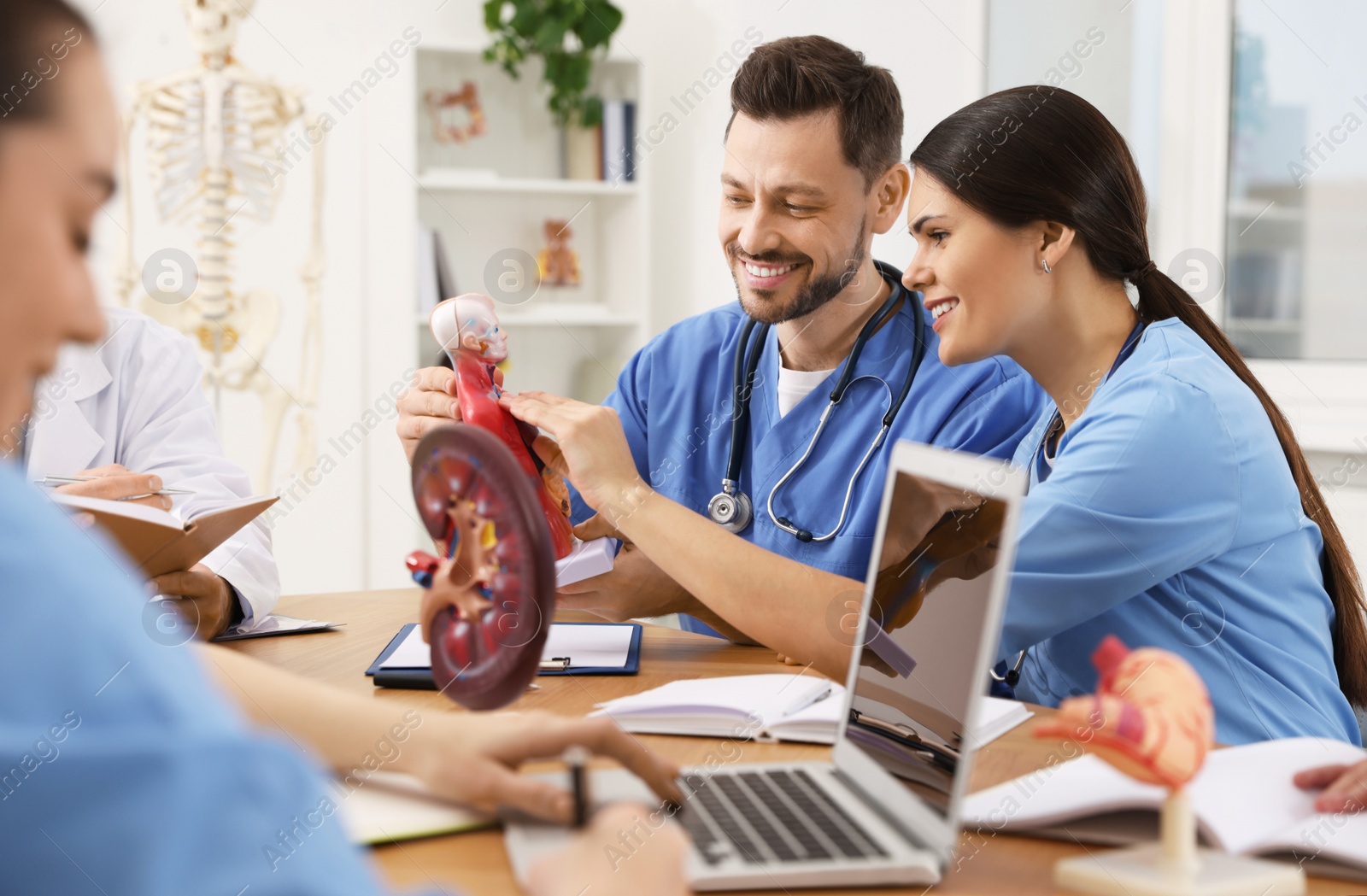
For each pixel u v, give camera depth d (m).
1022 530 0.96
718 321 1.59
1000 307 1.06
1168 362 1.01
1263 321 2.04
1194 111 2.08
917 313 1.47
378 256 3.13
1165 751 0.56
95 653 0.29
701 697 0.87
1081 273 1.08
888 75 1.43
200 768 0.29
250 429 3.07
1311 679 1.02
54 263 0.33
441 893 0.42
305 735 0.69
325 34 3.14
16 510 0.30
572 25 3.22
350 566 3.13
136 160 2.85
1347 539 1.81
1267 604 1.02
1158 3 2.15
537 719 0.68
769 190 1.38
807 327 1.46
